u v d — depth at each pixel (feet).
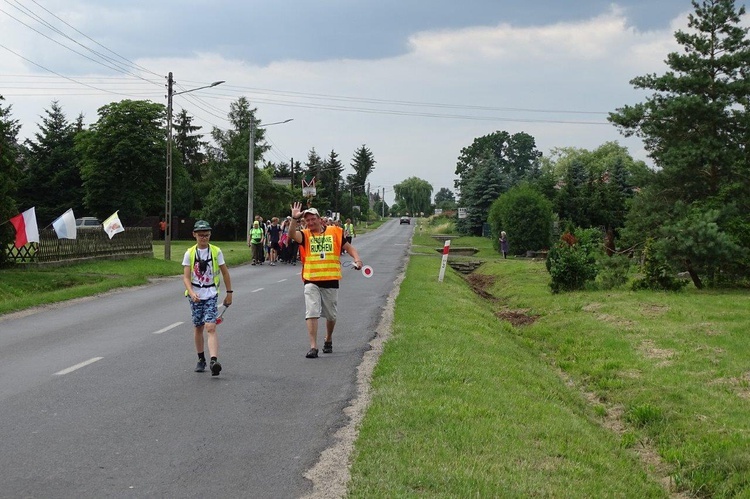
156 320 49.47
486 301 80.64
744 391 35.55
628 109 98.63
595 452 24.16
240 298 63.10
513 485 18.74
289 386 29.68
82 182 249.75
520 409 27.14
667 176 98.12
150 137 231.91
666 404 33.76
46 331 44.78
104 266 95.81
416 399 26.37
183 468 19.86
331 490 18.13
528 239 166.91
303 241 36.60
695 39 97.40
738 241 77.36
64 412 25.43
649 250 77.92
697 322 53.36
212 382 30.35
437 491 17.75
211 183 280.10
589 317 58.80
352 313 53.42
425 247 195.72
